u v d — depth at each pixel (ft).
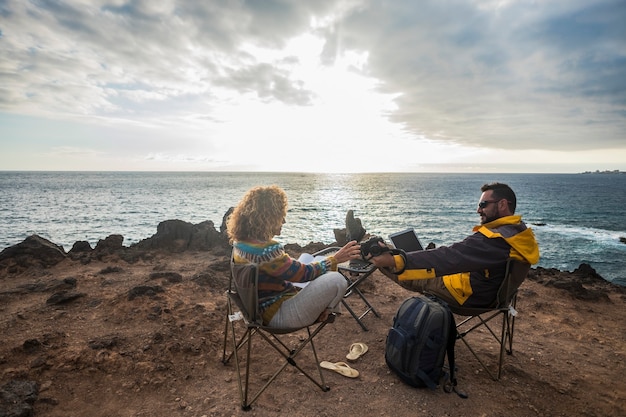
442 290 9.80
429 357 8.76
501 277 9.04
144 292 13.57
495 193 9.12
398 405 8.29
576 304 16.02
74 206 189.57
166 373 9.06
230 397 8.35
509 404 8.54
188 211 167.02
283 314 7.74
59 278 16.51
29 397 7.63
